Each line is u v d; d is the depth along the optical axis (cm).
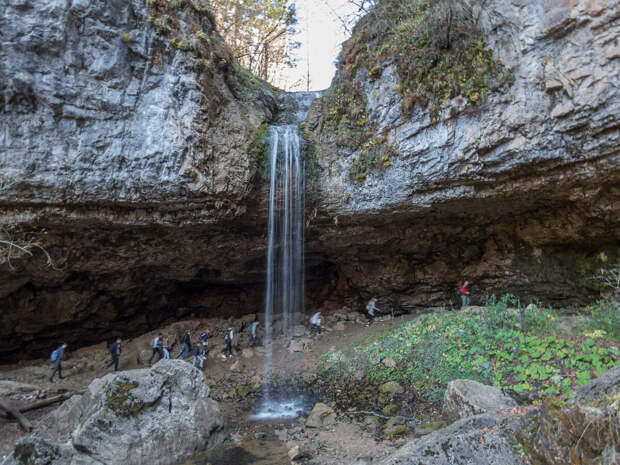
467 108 874
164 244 1145
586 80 704
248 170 1013
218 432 721
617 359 677
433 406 791
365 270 1540
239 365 1184
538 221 1127
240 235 1223
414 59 970
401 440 674
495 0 823
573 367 704
